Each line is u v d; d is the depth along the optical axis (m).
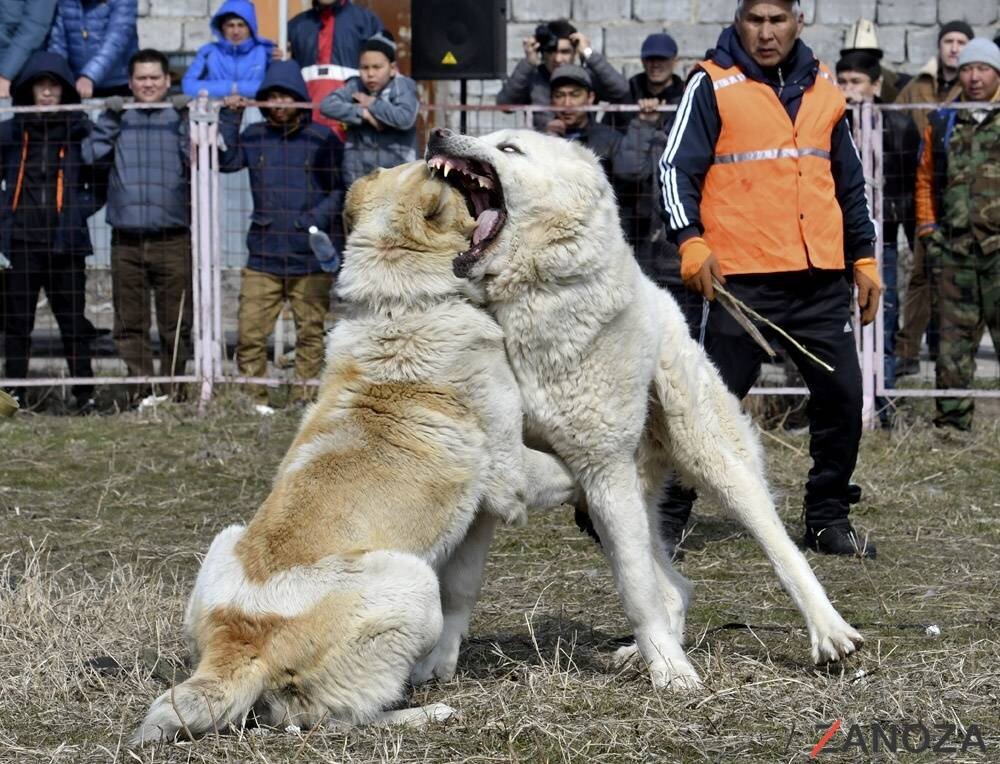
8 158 10.45
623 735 4.41
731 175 6.34
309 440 4.76
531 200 4.73
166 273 10.54
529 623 5.32
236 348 10.78
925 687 4.85
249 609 4.39
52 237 10.48
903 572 6.66
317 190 10.44
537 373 4.91
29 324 10.66
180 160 10.41
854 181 6.62
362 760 4.18
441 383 4.77
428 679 5.04
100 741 4.43
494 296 4.86
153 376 10.71
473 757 4.21
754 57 6.34
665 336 5.18
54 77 10.51
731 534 7.40
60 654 5.14
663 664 4.91
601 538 5.06
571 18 14.09
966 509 7.96
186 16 14.08
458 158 4.84
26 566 6.19
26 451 9.30
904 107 10.02
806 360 6.68
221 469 8.92
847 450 6.88
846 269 6.98
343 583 4.39
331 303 11.02
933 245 9.99
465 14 10.64
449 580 5.07
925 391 9.95
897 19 14.09
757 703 4.68
